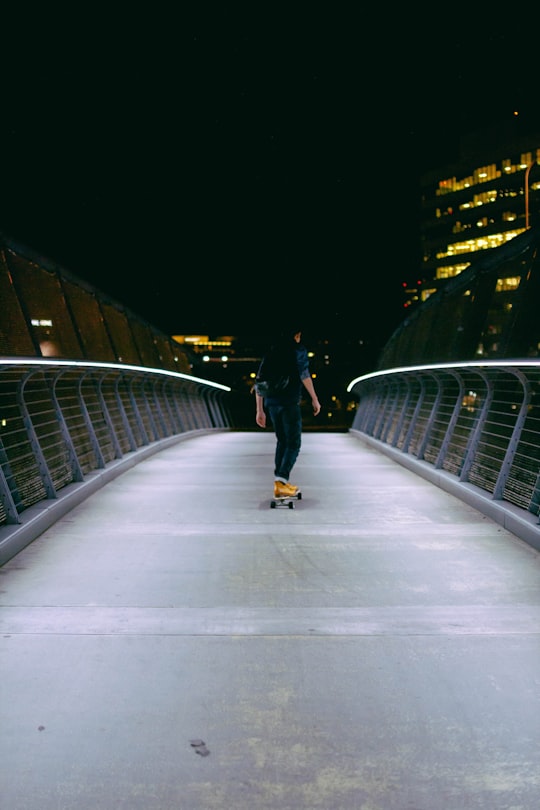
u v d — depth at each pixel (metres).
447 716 2.61
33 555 5.06
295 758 2.32
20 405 6.69
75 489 7.20
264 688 2.85
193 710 2.65
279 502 7.11
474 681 2.91
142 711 2.64
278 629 3.52
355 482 8.97
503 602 3.97
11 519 5.41
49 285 11.48
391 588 4.25
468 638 3.40
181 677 2.95
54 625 3.57
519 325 7.95
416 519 6.43
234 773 2.23
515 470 6.61
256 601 3.99
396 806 2.05
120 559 4.95
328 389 85.19
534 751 2.36
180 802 2.07
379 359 22.23
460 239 105.69
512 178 97.56
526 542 5.45
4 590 4.18
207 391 26.28
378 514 6.68
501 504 6.32
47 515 6.00
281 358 6.99
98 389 10.68
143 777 2.20
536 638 3.41
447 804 2.06
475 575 4.54
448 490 8.01
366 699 2.75
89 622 3.62
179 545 5.39
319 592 4.16
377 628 3.54
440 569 4.69
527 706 2.69
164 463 11.59
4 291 9.29
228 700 2.74
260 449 14.78
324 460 11.91
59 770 2.24
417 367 9.88
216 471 10.32
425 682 2.90
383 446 13.11
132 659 3.13
